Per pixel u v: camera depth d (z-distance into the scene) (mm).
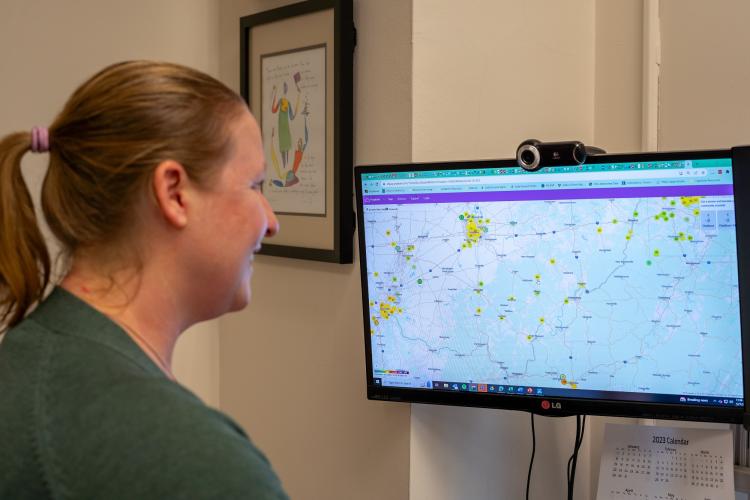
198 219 794
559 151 1278
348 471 1638
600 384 1327
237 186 824
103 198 756
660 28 1660
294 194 1718
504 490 1662
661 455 1376
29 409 671
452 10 1513
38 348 715
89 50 1919
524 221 1336
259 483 634
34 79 1877
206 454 627
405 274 1420
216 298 846
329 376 1677
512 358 1373
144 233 777
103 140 751
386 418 1545
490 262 1365
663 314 1278
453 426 1567
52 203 781
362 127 1573
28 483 647
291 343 1778
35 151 785
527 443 1699
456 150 1539
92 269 779
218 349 2037
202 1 1960
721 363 1256
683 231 1251
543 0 1684
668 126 1654
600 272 1305
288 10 1680
